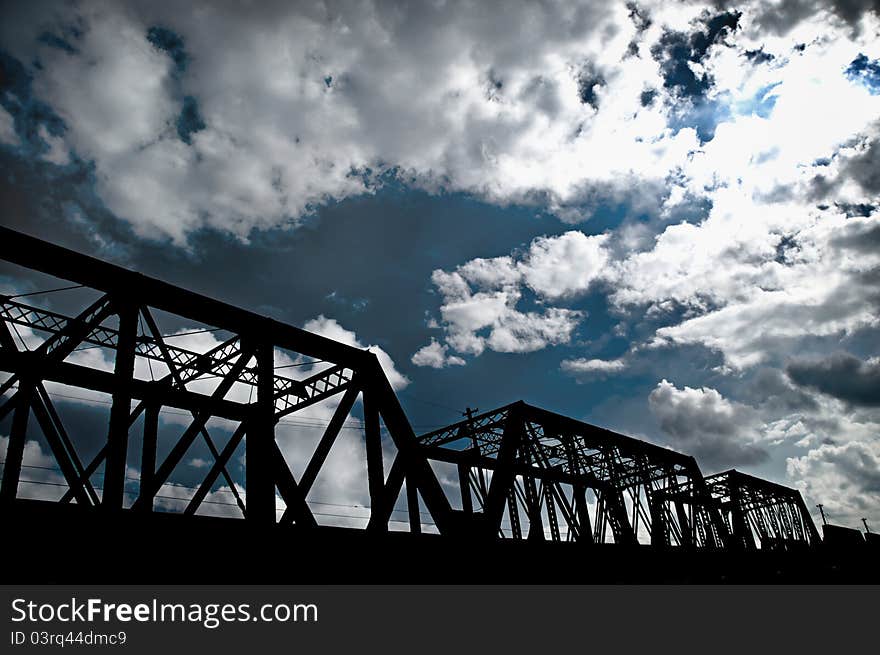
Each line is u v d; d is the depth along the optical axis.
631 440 34.75
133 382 14.01
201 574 11.36
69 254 13.05
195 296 14.89
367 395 17.77
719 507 45.00
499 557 17.70
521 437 25.98
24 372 12.45
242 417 16.66
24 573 9.62
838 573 38.66
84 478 12.50
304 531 13.06
